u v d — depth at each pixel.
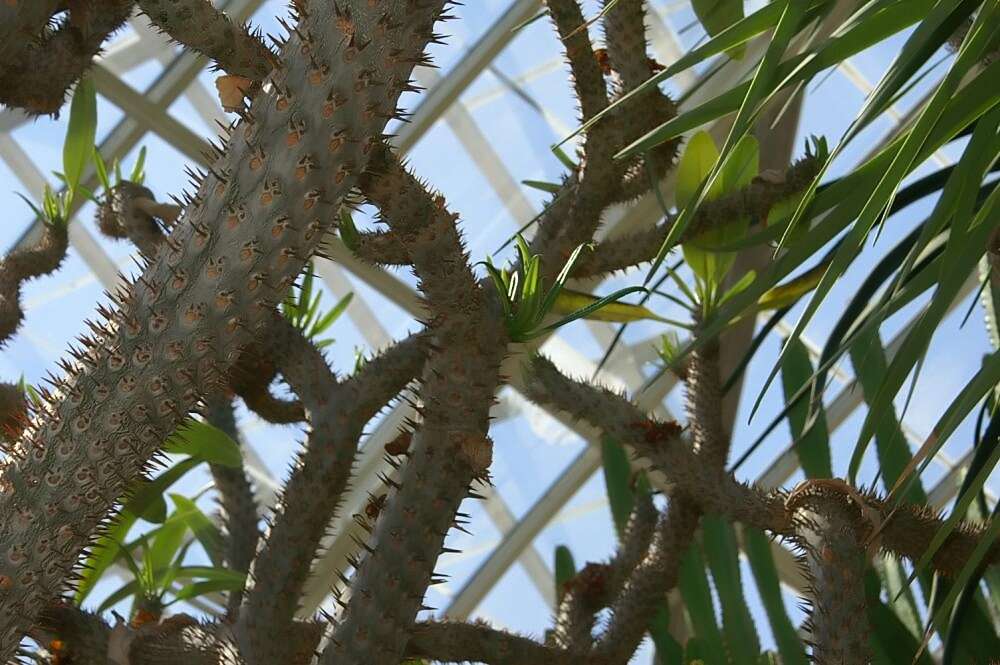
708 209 3.72
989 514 3.76
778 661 4.29
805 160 3.74
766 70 2.84
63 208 4.27
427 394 3.12
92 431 2.76
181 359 2.78
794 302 3.80
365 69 2.81
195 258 2.79
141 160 4.29
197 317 2.78
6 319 4.03
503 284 3.13
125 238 4.27
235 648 3.42
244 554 4.23
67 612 3.41
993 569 3.98
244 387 3.93
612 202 3.74
